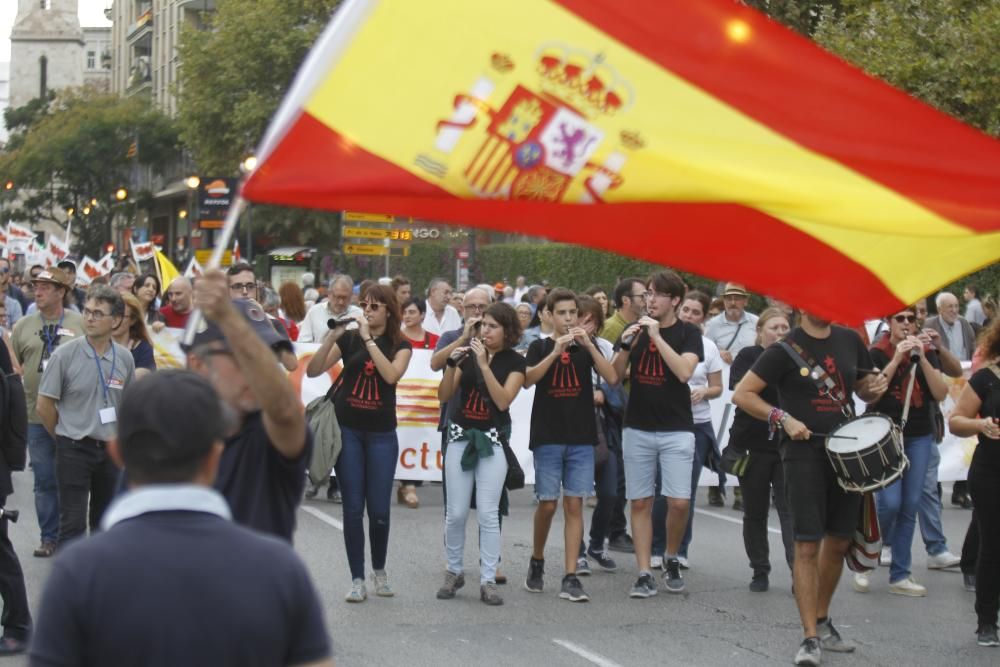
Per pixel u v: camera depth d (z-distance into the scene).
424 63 5.06
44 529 12.14
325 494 16.41
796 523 9.05
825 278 5.70
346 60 4.98
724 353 15.97
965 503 16.92
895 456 8.79
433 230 50.84
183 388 3.38
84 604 3.15
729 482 16.31
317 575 11.63
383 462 10.57
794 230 5.58
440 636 9.64
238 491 4.92
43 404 9.66
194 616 3.17
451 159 5.09
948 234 5.39
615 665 8.95
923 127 5.43
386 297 10.41
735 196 5.32
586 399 10.95
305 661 3.29
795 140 5.39
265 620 3.22
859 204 5.38
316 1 60.91
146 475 3.31
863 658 9.27
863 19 25.95
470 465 10.67
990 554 9.55
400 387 16.22
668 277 10.91
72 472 9.70
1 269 27.17
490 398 10.62
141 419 3.32
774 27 5.36
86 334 9.85
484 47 5.12
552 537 13.99
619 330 13.65
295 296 17.61
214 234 53.03
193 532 3.26
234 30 61.50
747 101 5.35
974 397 9.38
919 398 11.26
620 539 13.38
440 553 12.85
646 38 5.28
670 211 5.45
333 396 10.58
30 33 155.62
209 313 4.44
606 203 5.32
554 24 5.20
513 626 10.01
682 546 12.42
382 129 5.01
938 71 23.48
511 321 10.55
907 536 11.44
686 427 11.04
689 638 9.76
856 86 5.39
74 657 3.13
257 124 61.19
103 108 86.94
